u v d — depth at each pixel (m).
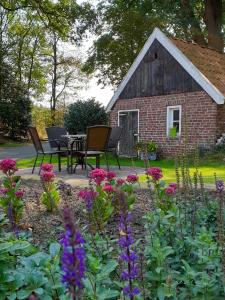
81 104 19.28
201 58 15.90
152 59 16.17
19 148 23.55
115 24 30.33
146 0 22.06
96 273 2.04
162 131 15.64
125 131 16.97
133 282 1.94
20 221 4.05
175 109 15.46
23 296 1.84
